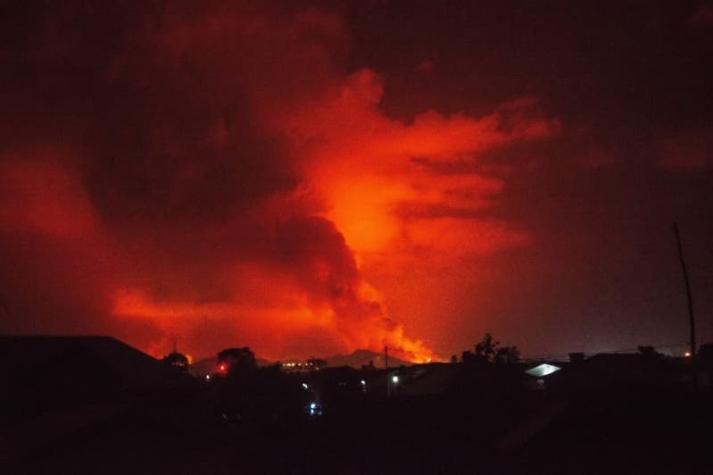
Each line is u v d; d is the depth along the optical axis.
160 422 23.42
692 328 29.81
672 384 28.78
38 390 27.25
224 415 34.34
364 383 50.28
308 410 34.75
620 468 18.08
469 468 20.55
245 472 22.30
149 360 31.86
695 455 18.33
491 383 40.31
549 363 46.50
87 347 28.64
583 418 22.14
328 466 22.81
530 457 20.44
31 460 20.06
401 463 22.45
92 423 21.73
